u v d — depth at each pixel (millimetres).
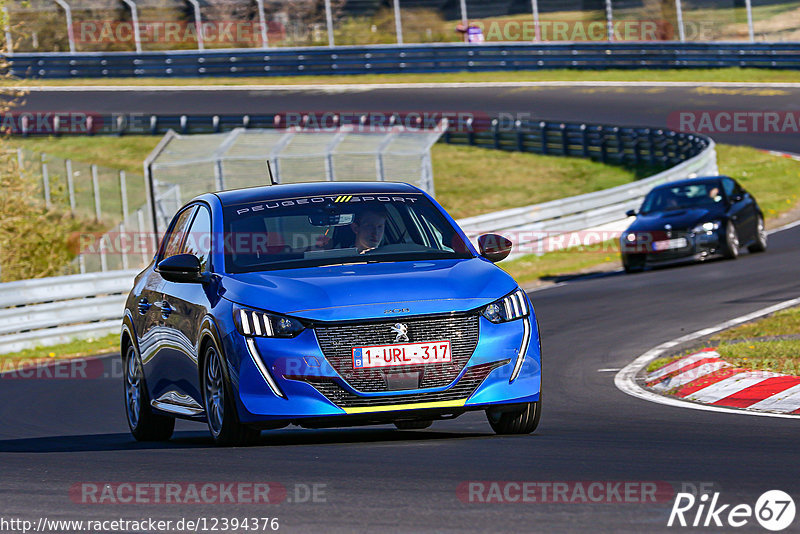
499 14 192500
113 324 63750
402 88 173375
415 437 26891
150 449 26312
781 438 24312
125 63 193250
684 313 51906
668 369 37750
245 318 23594
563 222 88375
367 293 23516
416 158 106062
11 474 22703
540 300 62969
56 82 195000
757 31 177625
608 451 22750
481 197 125375
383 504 17781
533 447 23422
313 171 104562
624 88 162125
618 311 55031
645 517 16406
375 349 23031
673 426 27297
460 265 25344
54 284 61500
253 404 23188
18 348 59406
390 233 26703
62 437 32469
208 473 21312
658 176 97562
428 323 23312
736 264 68938
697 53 167375
